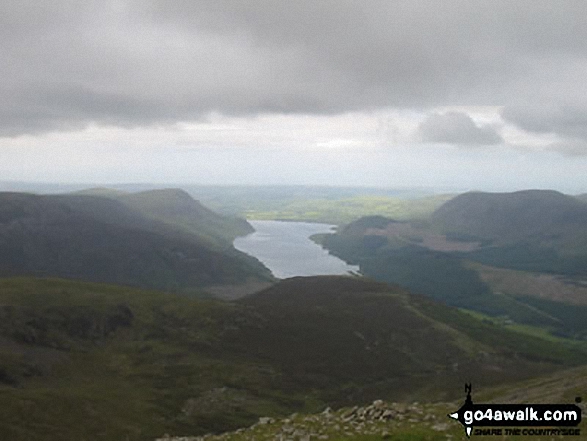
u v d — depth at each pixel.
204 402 158.12
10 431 109.50
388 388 180.50
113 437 120.31
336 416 48.84
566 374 110.00
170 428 134.88
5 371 153.38
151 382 173.25
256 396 168.38
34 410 124.31
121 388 163.62
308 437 41.06
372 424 43.12
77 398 140.62
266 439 43.41
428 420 42.97
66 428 118.81
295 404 165.38
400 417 44.09
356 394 174.50
